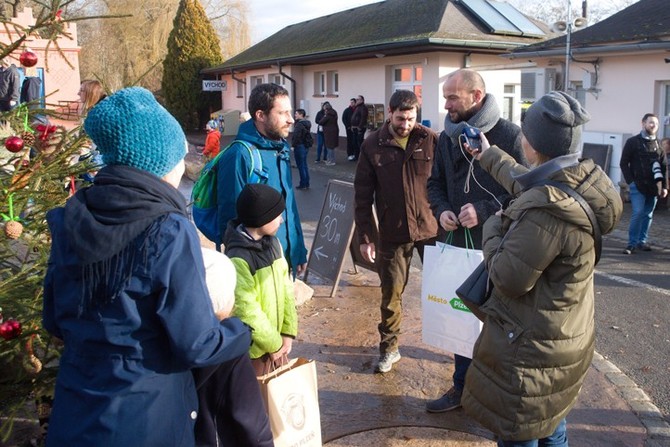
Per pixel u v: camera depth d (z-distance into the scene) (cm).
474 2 1839
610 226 237
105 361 173
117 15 279
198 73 3192
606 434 367
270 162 367
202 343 174
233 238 294
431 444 353
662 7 1297
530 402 239
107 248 167
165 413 176
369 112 1908
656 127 803
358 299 613
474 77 357
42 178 291
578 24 1138
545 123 238
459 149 362
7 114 302
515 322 241
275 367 302
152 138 179
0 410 262
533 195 232
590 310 246
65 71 1399
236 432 213
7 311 259
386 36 1805
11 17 312
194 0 3148
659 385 438
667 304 611
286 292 309
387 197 416
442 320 360
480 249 372
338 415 384
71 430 173
